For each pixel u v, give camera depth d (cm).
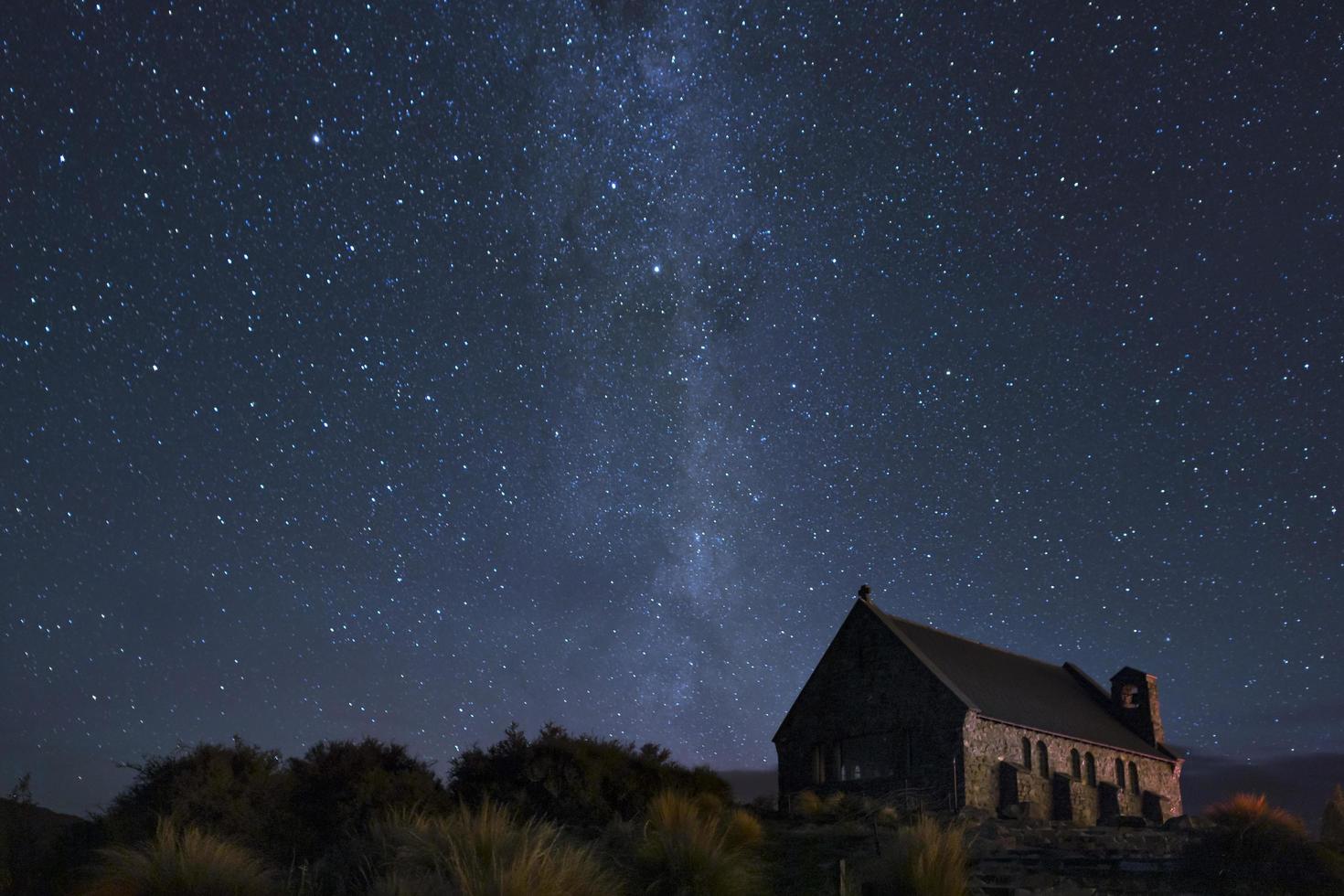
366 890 1188
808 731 3925
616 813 2028
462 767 2466
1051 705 4212
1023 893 1519
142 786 1956
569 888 1073
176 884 1116
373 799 2083
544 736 2561
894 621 3947
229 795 1955
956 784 3431
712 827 1538
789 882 1639
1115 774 4178
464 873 1041
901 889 1321
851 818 2859
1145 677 4644
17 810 1778
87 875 1541
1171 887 1614
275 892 1188
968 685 3756
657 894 1294
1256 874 1605
